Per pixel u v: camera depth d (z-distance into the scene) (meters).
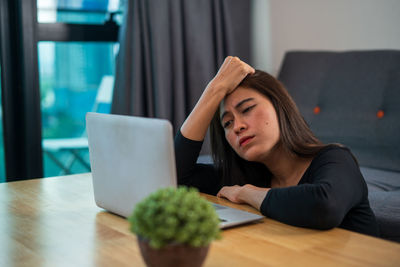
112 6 2.94
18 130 2.70
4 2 2.59
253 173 1.39
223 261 0.83
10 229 1.06
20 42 2.62
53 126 2.90
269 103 1.24
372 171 2.22
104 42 2.95
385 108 2.38
